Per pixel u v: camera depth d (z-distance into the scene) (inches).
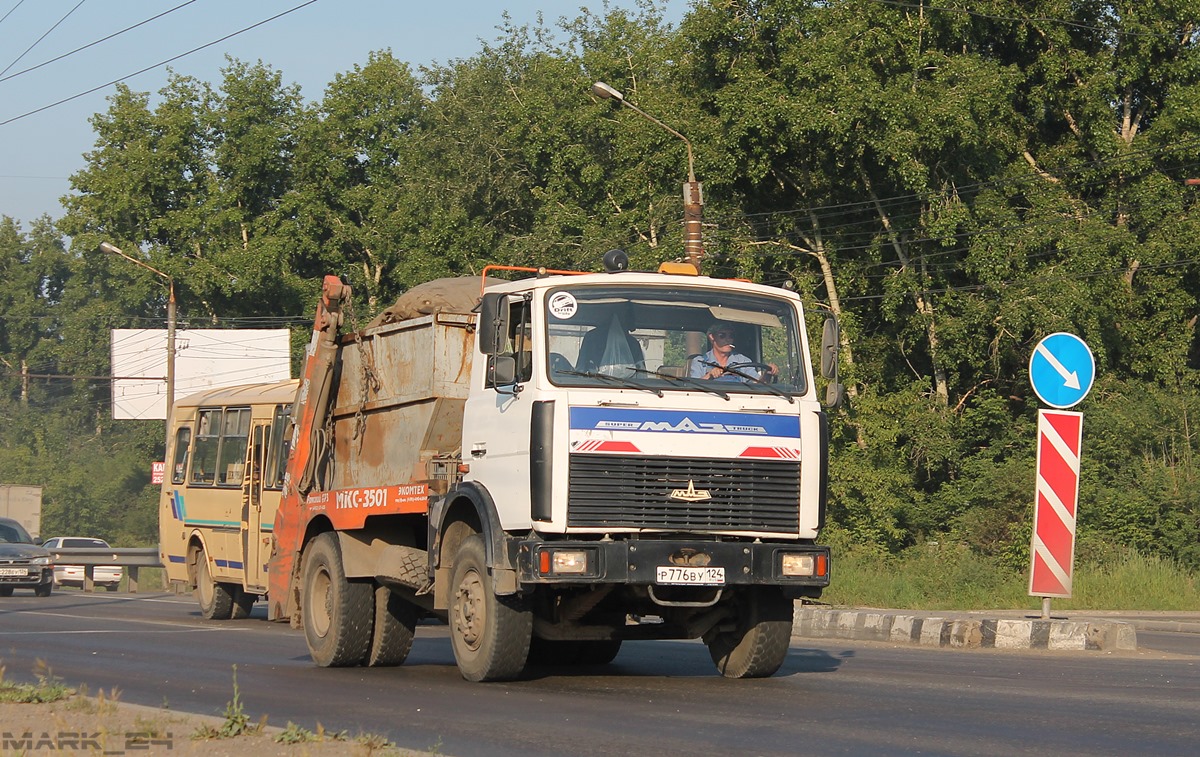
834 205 2037.4
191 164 3366.1
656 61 2662.4
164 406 2999.5
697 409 561.0
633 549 539.2
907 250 2014.0
